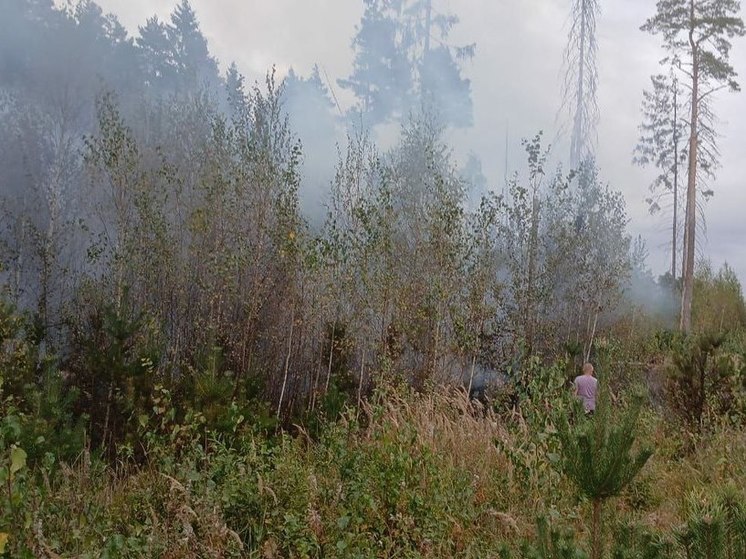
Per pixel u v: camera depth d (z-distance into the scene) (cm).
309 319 1416
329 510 637
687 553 321
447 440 857
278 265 1463
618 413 428
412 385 1423
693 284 2688
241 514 636
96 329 1080
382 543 620
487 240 1553
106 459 863
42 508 540
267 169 1526
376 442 816
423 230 1550
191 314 1562
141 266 1564
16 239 1736
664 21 2600
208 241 1559
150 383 915
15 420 520
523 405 965
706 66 2558
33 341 1227
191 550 555
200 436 798
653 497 720
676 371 1013
